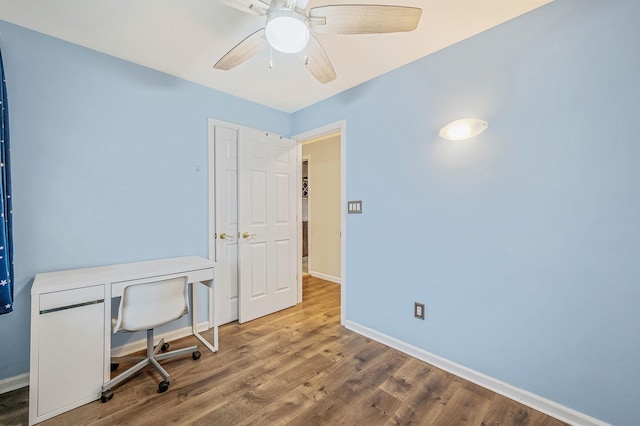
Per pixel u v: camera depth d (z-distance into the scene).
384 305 2.45
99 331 1.74
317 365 2.10
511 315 1.77
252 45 1.57
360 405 1.67
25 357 1.86
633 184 1.39
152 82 2.36
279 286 3.21
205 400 1.71
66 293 1.64
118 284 1.82
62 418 1.57
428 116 2.14
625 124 1.41
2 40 1.76
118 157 2.21
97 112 2.11
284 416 1.58
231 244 2.87
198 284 2.66
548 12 1.62
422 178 2.19
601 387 1.48
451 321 2.04
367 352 2.29
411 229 2.26
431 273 2.14
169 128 2.46
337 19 1.33
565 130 1.57
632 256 1.40
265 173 3.07
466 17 1.72
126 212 2.25
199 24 1.79
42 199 1.91
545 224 1.64
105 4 1.61
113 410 1.63
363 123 2.59
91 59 2.08
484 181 1.87
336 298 3.68
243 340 2.49
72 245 2.02
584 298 1.52
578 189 1.54
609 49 1.44
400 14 1.30
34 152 1.88
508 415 1.61
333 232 4.54
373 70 2.36
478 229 1.90
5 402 1.70
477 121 1.80
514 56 1.74
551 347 1.63
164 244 2.45
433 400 1.73
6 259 1.56
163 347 2.35
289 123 3.40
